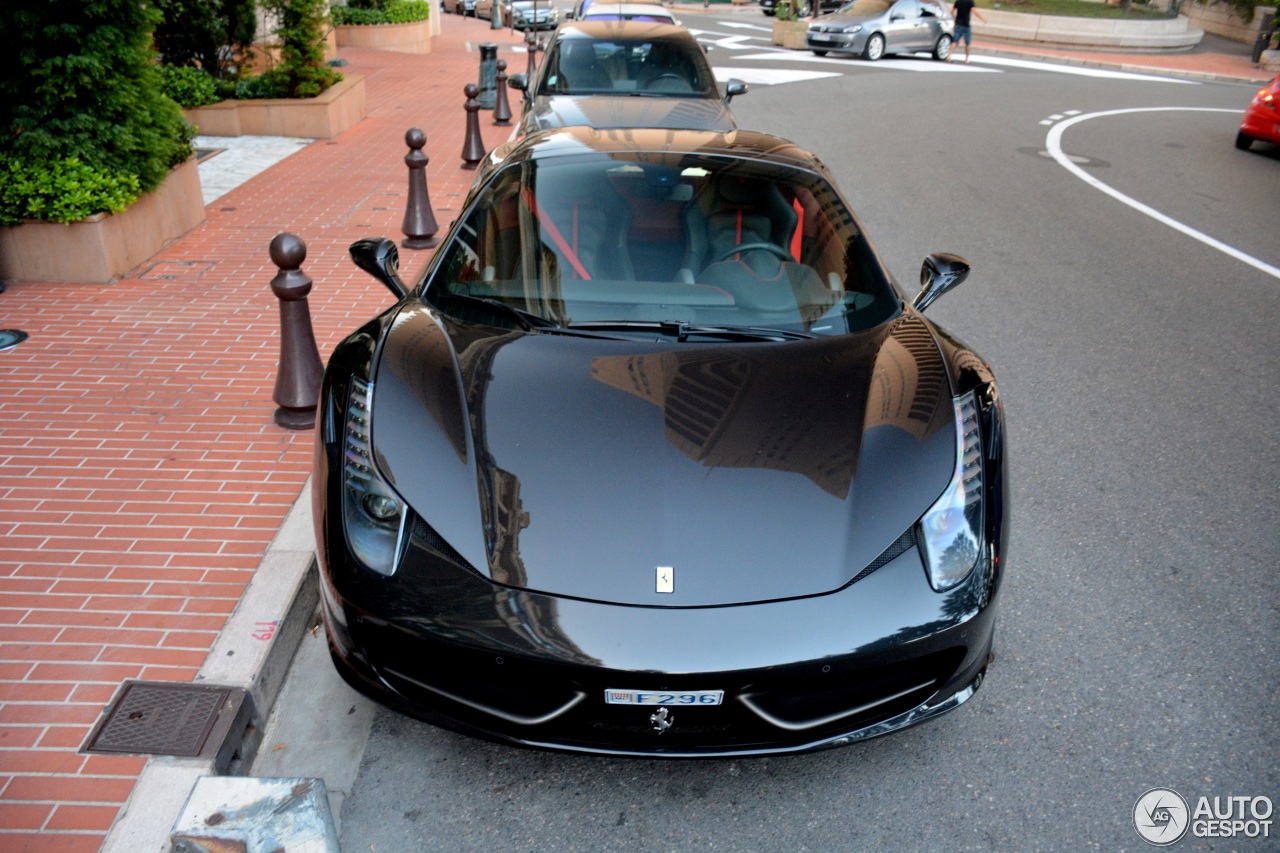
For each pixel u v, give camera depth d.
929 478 2.46
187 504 3.52
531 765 2.53
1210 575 3.49
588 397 2.57
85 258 5.70
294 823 2.13
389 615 2.20
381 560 2.27
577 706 2.16
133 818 2.21
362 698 2.76
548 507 2.29
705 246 3.21
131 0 5.87
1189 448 4.48
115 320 5.20
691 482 2.35
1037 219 8.52
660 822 2.37
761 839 2.33
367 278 6.06
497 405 2.54
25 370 4.54
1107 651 3.06
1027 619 3.21
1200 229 8.46
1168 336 5.91
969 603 2.31
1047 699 2.84
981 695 2.85
